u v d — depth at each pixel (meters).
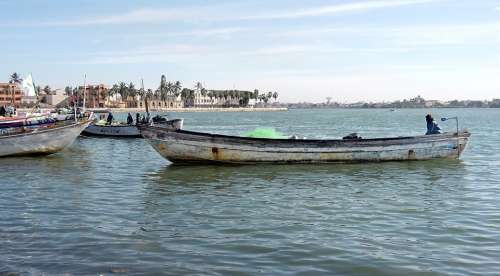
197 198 18.81
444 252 11.83
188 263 11.04
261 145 27.72
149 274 10.34
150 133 27.47
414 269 10.66
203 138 27.38
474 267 10.76
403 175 24.97
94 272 10.44
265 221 14.98
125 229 13.99
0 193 19.78
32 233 13.50
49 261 11.12
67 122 34.31
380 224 14.61
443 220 15.09
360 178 23.97
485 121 117.38
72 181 23.20
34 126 33.62
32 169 27.70
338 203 17.80
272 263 11.05
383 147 29.11
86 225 14.40
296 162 28.27
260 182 22.73
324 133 69.75
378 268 10.73
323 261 11.19
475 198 18.77
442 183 22.52
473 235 13.34
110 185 22.02
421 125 96.38
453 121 117.38
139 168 28.14
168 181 23.11
